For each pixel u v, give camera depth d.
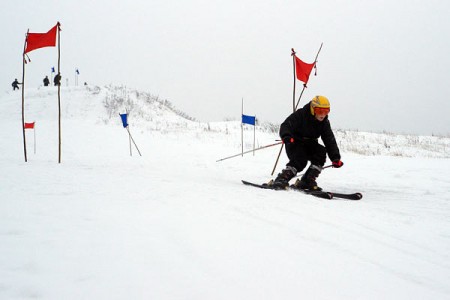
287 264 2.00
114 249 2.08
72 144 17.47
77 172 6.49
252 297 1.54
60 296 1.45
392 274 2.01
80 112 32.25
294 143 6.05
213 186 5.27
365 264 2.14
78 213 3.03
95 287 1.54
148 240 2.29
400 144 23.44
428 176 8.41
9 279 1.60
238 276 1.77
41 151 15.01
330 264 2.08
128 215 3.01
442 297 1.72
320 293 1.64
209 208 3.46
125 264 1.84
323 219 3.31
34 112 32.47
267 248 2.28
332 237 2.70
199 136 23.33
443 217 3.88
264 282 1.72
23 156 13.09
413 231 3.10
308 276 1.85
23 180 5.14
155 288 1.56
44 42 9.33
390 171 9.47
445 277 2.02
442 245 2.70
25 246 2.09
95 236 2.33
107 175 6.16
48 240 2.21
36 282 1.57
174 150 16.67
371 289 1.75
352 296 1.64
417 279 1.96
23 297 1.43
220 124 30.97
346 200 5.10
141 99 37.81
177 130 25.95
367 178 8.21
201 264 1.90
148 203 3.61
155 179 5.80
